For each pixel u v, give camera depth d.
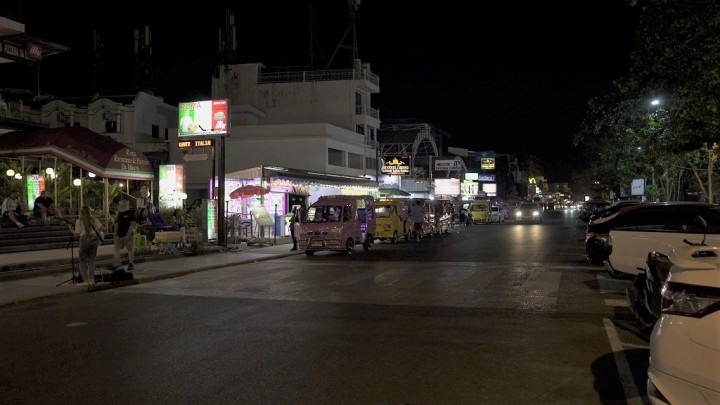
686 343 4.14
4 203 20.62
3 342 8.41
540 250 23.56
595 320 9.58
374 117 59.50
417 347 7.84
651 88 13.73
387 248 25.95
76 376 6.64
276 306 11.09
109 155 22.45
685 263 4.59
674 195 41.28
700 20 11.88
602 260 14.59
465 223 52.25
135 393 6.00
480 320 9.62
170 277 15.98
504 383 6.29
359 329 8.98
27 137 22.69
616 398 5.82
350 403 5.66
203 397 5.86
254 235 30.47
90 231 13.67
